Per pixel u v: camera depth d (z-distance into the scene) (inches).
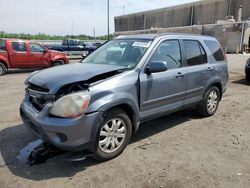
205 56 217.5
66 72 151.1
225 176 135.6
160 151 162.4
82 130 131.4
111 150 149.9
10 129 195.5
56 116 131.0
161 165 145.6
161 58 175.5
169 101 182.7
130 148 165.9
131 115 159.0
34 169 140.8
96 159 148.3
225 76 240.7
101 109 136.2
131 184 128.3
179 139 181.5
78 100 129.4
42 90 140.3
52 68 169.0
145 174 136.7
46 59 554.3
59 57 575.8
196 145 171.9
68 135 128.8
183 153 160.1
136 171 139.5
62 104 129.2
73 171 139.3
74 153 149.9
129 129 156.8
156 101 171.5
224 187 126.3
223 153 161.2
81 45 1063.6
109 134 147.1
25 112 150.2
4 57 495.8
